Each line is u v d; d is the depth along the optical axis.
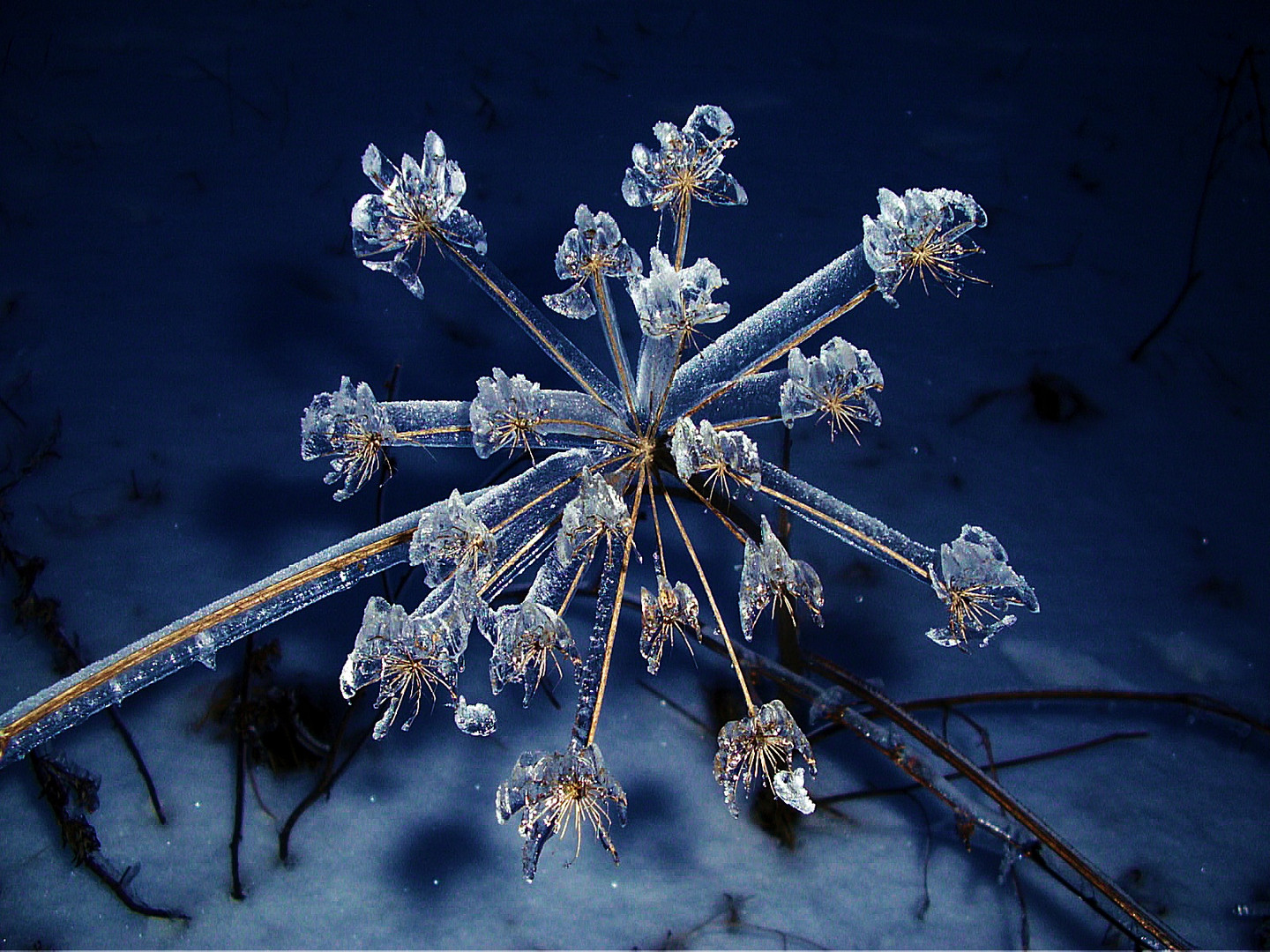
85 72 1.12
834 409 0.50
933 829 0.69
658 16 1.22
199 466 0.80
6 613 0.73
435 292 0.91
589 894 0.67
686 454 0.49
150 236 0.96
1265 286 0.97
